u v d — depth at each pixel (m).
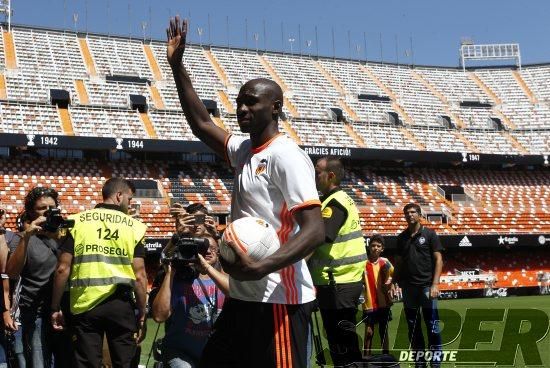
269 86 3.26
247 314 3.20
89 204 29.08
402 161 36.09
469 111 43.97
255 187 3.20
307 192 3.02
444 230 33.56
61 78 35.56
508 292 33.38
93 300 5.16
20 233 6.37
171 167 33.00
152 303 5.55
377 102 42.38
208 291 5.42
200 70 40.94
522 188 38.59
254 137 3.29
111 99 34.78
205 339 5.37
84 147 28.58
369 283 8.97
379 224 32.91
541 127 42.72
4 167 29.69
